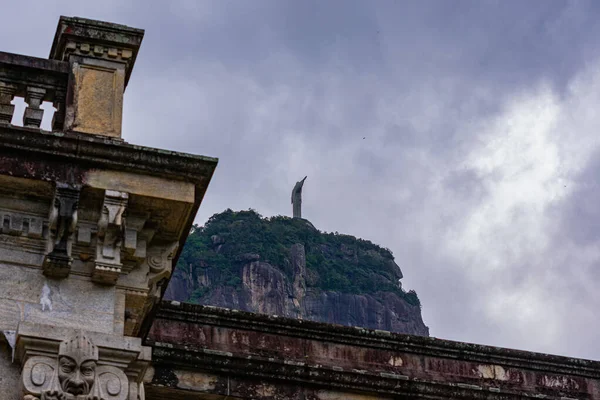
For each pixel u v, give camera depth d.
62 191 11.93
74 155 12.10
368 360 18.00
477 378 18.59
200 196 12.68
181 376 16.20
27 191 12.05
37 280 11.91
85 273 12.12
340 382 17.00
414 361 18.31
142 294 12.41
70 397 11.16
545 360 19.11
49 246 11.94
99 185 12.10
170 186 12.38
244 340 17.39
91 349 11.45
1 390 11.26
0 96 13.02
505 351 18.91
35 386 11.10
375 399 17.17
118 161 12.23
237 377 16.52
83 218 12.19
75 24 13.38
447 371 18.45
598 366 19.33
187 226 12.76
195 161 12.45
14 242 11.98
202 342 17.12
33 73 13.16
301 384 16.86
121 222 12.07
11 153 11.92
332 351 17.86
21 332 11.31
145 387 15.95
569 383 19.09
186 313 17.19
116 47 13.42
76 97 12.91
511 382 18.77
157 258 12.68
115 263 12.11
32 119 12.84
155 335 16.89
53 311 11.79
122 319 12.15
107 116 12.89
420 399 17.44
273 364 16.69
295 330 17.75
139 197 12.23
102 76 13.20
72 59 13.20
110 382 11.41
